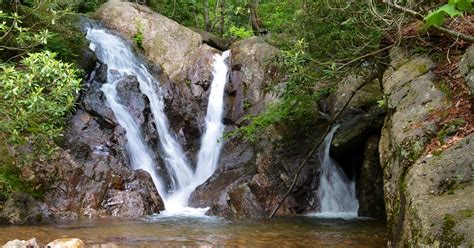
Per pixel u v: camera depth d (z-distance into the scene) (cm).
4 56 862
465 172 356
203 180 1162
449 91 504
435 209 326
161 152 1183
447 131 431
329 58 757
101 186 906
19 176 840
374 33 681
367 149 945
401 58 658
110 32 1430
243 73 1327
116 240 627
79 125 1020
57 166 884
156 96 1304
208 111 1333
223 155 1171
